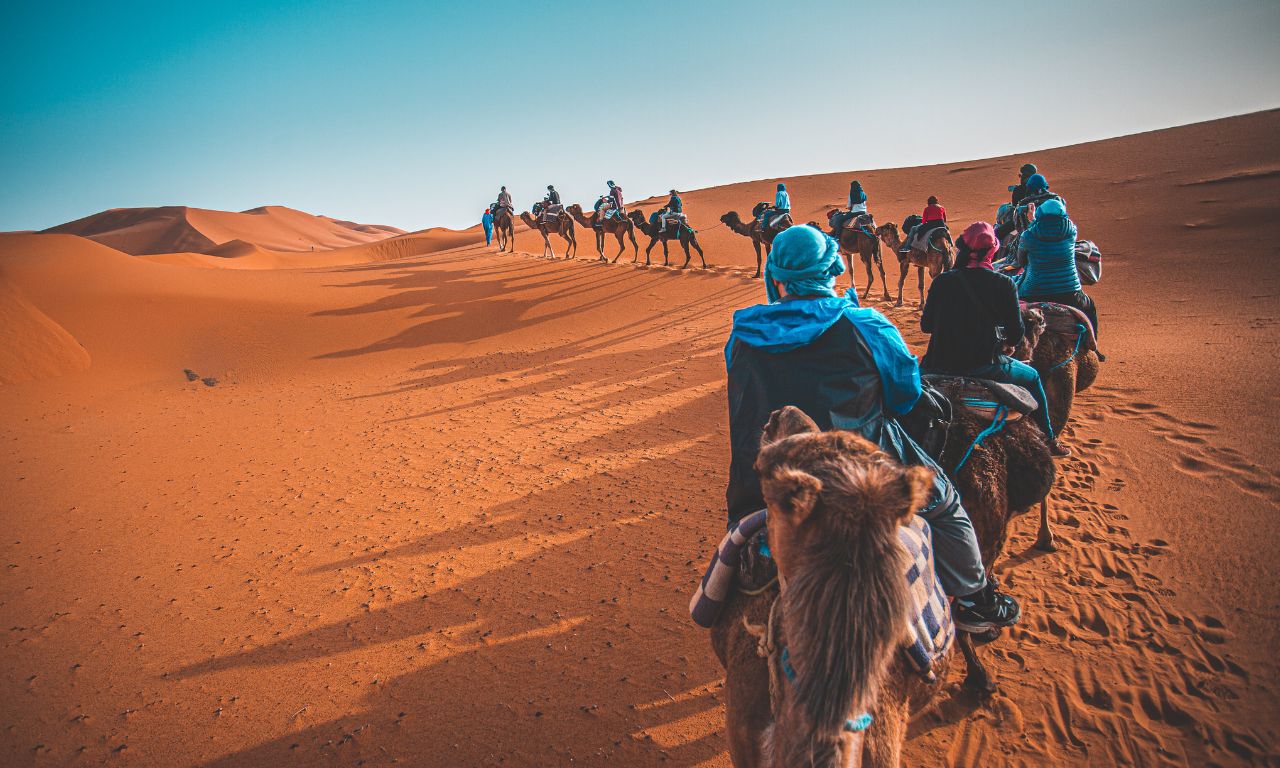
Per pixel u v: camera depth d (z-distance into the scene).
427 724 5.29
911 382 3.03
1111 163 52.22
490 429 13.49
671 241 45.38
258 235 158.88
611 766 4.69
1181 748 4.36
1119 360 12.43
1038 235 7.18
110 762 5.19
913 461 3.12
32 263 24.95
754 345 3.04
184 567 8.36
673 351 18.58
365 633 6.63
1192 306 16.52
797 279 3.13
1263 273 19.20
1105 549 6.57
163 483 11.52
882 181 63.88
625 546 7.93
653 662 5.75
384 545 8.59
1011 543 6.85
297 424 14.94
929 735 4.64
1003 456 4.27
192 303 24.58
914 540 2.59
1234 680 4.83
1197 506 7.07
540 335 22.44
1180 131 60.94
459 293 27.77
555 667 5.83
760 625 2.35
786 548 2.03
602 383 16.25
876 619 1.76
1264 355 11.53
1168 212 31.17
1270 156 41.16
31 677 6.31
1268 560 6.03
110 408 17.09
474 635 6.42
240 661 6.33
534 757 4.85
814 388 2.96
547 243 36.78
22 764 5.23
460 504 9.77
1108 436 9.12
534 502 9.57
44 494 11.21
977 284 4.64
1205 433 8.75
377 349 21.95
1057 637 5.46
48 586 8.05
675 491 9.47
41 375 18.94
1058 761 4.36
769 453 2.30
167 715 5.66
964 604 3.61
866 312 3.07
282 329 23.42
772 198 62.34
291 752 5.13
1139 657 5.14
